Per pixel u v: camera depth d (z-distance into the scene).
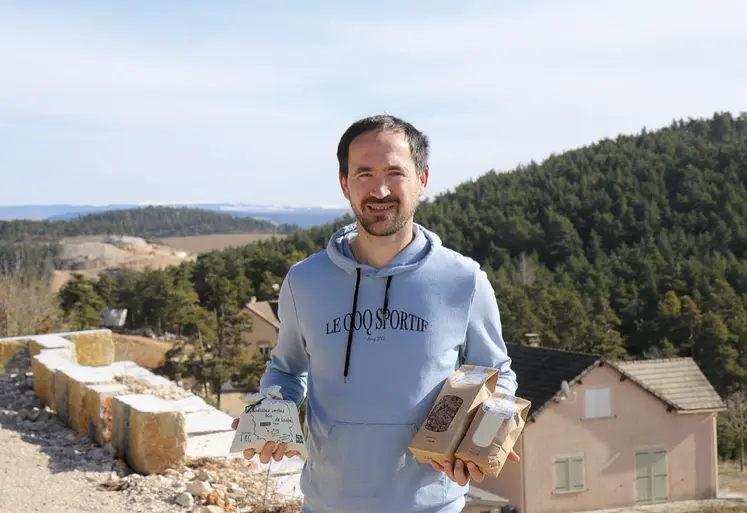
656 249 71.31
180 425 5.23
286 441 2.39
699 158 97.69
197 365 40.47
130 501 4.73
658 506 21.58
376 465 2.27
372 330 2.31
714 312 50.66
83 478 5.12
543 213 92.31
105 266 86.06
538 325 47.06
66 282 50.44
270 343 46.91
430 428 2.20
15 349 8.67
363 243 2.38
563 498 20.77
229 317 40.44
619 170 99.75
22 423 6.40
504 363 2.42
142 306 60.00
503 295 50.72
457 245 89.94
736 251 73.75
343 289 2.36
